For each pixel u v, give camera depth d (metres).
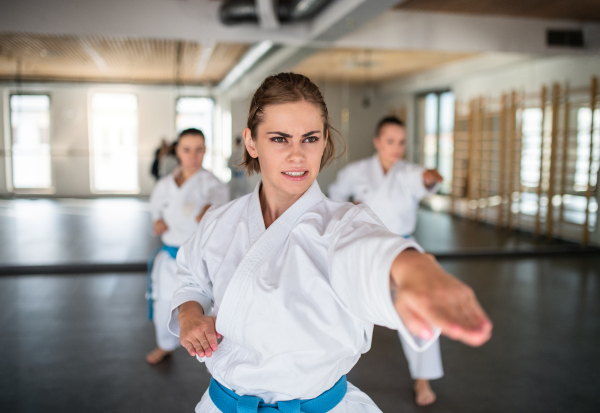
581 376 2.65
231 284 0.84
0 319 3.44
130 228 5.14
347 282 0.64
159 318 2.70
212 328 0.87
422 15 5.45
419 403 2.34
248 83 5.25
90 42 4.86
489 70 5.86
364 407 0.97
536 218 6.13
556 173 6.00
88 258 4.93
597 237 5.97
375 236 0.61
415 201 2.75
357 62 5.47
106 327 3.31
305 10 4.44
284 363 0.81
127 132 5.09
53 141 4.87
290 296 0.79
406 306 0.49
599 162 5.92
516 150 6.16
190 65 5.15
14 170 4.76
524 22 5.64
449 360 2.86
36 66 4.86
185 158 2.78
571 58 5.82
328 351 0.80
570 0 4.84
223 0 4.91
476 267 5.26
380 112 5.55
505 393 2.46
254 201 0.93
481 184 6.10
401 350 2.99
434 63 5.69
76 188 4.93
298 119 0.81
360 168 2.87
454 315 0.44
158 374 2.62
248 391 0.87
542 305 3.90
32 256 4.80
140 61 5.15
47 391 2.42
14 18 4.56
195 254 0.99
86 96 4.98
